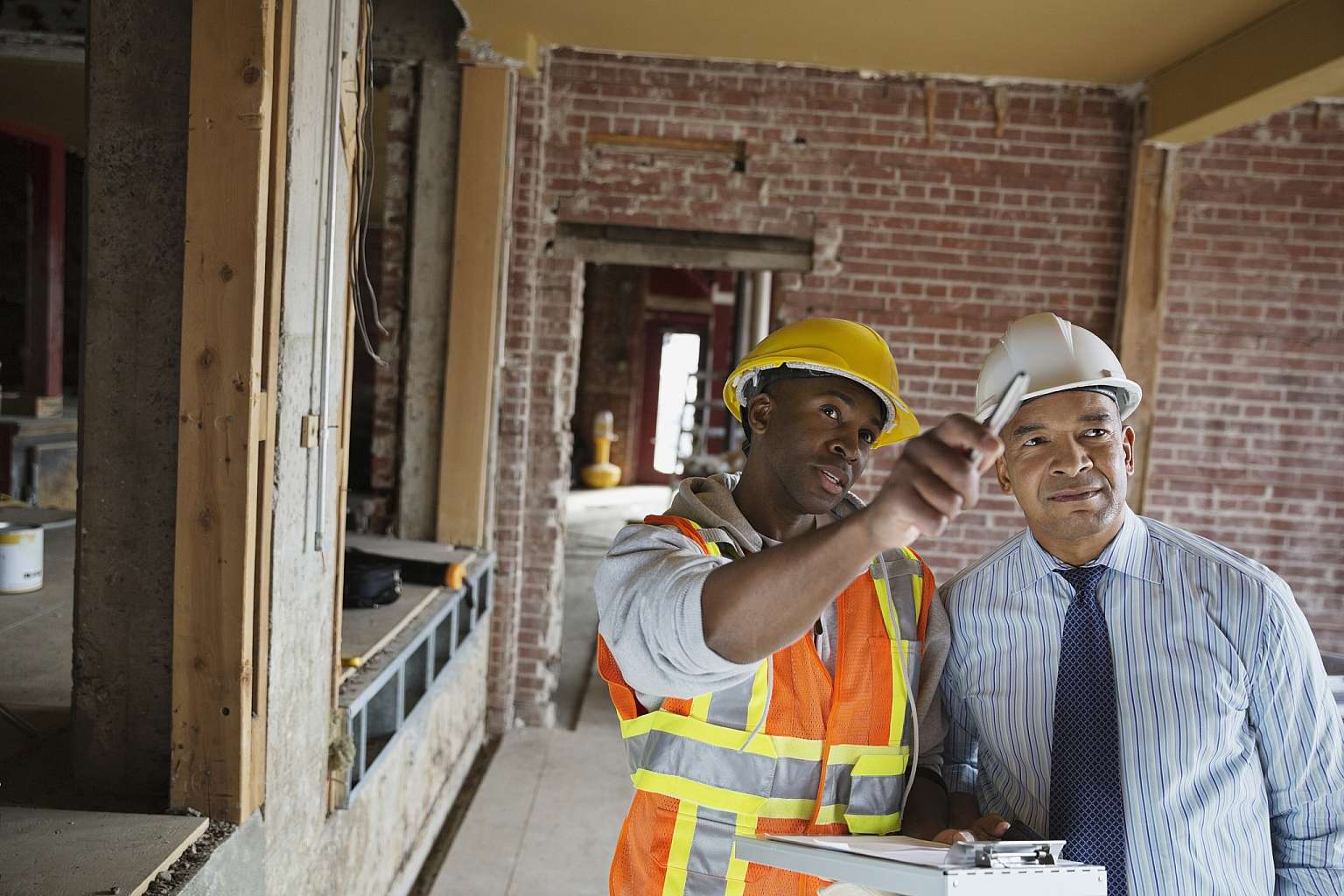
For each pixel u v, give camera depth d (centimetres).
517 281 473
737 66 476
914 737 134
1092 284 483
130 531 190
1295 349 477
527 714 493
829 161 479
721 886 123
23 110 687
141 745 192
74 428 745
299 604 211
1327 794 133
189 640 180
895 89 477
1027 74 466
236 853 180
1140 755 132
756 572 91
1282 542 483
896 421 139
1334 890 132
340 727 243
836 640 132
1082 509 138
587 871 353
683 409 1323
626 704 128
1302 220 473
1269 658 131
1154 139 457
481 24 435
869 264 482
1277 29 370
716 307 1432
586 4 408
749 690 124
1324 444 479
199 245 174
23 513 406
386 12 448
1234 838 132
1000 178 479
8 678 255
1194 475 482
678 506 130
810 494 126
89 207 184
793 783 127
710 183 480
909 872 96
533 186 470
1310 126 470
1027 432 142
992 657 146
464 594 398
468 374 451
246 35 172
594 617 732
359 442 850
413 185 452
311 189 202
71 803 188
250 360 175
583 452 1452
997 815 140
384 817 300
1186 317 477
